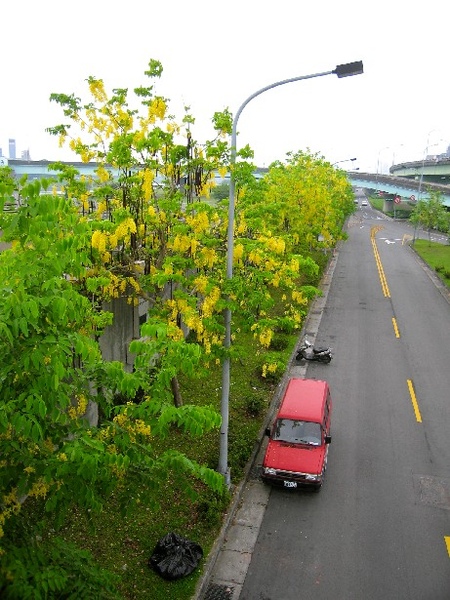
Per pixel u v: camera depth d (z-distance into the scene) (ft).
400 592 28.63
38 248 15.06
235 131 35.45
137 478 19.08
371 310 88.07
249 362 59.77
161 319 34.76
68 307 15.35
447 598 28.22
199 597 27.76
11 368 14.66
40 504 21.06
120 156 35.35
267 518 34.94
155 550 29.63
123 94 38.09
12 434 17.08
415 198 230.48
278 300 87.97
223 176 39.32
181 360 19.81
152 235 39.75
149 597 27.04
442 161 206.28
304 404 42.29
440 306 92.27
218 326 34.88
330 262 136.56
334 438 45.24
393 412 50.21
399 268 130.31
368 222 256.11
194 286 38.29
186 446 40.98
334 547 32.14
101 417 32.04
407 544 32.40
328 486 38.42
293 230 86.12
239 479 38.24
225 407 36.11
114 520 32.09
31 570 15.43
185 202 42.11
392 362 63.57
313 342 70.79
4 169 33.68
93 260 33.94
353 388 55.72
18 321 13.98
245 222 41.50
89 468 15.87
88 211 38.96
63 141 38.22
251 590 28.71
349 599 28.12
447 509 35.81
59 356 14.89
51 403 15.56
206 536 31.94
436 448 43.75
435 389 55.72
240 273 38.40
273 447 38.91
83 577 17.24
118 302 44.19
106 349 42.57
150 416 18.92
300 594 28.45
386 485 38.55
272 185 84.38
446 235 205.87
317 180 102.99
